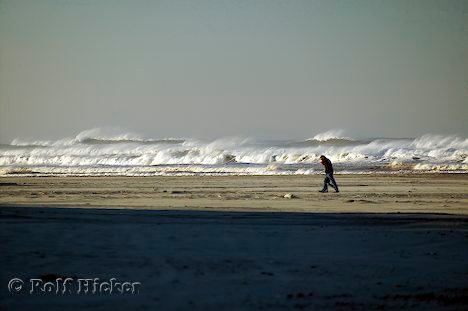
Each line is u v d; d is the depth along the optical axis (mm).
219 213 61969
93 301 28281
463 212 65188
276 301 28641
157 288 30500
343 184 113938
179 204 73312
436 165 169625
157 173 153125
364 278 33594
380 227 52031
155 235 44906
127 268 34406
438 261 38156
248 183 117188
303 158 194625
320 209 67688
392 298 29719
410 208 69688
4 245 40312
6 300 28484
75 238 43219
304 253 39656
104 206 69875
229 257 37812
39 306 27531
